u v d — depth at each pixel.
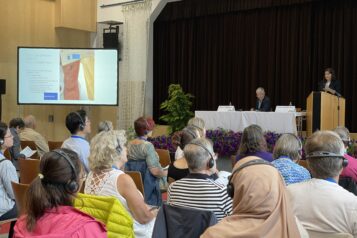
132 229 2.07
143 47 10.16
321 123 6.05
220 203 2.20
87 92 9.14
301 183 1.84
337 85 7.21
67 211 1.56
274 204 1.35
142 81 10.24
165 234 1.91
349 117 8.91
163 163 4.95
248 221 1.34
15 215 3.36
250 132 3.01
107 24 10.43
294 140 2.82
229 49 10.43
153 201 3.87
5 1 9.16
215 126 6.94
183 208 1.89
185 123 9.70
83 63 9.11
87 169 3.69
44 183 1.56
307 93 9.32
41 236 1.44
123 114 10.55
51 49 8.97
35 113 9.76
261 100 8.24
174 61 11.23
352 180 2.72
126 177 2.37
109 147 2.40
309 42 9.23
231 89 10.48
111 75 9.16
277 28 9.68
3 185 3.28
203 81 10.86
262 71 9.96
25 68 8.89
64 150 1.64
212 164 2.31
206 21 10.74
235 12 10.26
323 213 1.73
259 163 1.45
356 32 8.74
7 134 3.45
